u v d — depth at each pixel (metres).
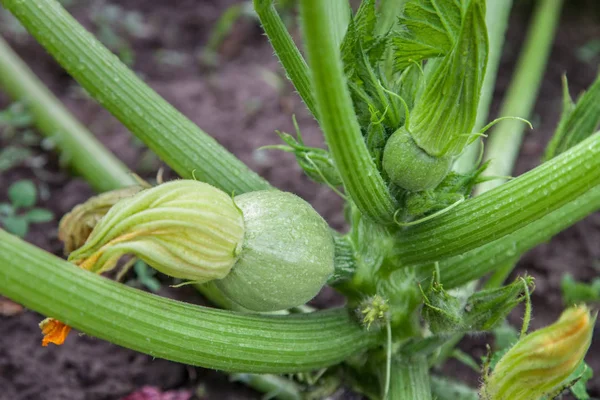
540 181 0.58
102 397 0.76
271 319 0.62
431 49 0.58
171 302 0.59
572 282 0.83
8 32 1.16
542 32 1.00
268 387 0.75
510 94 0.97
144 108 0.66
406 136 0.57
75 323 0.57
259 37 1.25
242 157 1.00
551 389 0.57
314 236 0.60
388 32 0.59
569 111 0.68
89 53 0.65
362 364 0.69
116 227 0.57
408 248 0.62
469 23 0.53
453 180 0.60
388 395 0.66
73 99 1.10
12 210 0.81
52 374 0.76
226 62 1.21
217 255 0.58
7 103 1.03
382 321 0.64
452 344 0.75
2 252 0.55
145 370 0.78
